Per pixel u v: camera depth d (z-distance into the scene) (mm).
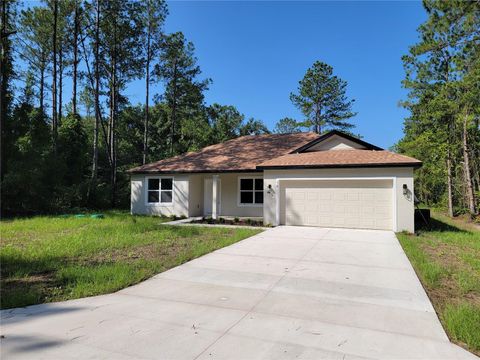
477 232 13773
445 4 19656
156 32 28578
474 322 4129
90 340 3740
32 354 3418
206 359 3340
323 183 14133
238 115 45906
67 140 23859
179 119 39375
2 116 19594
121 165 36469
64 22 25219
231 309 4723
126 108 37281
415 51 22547
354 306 4867
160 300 5105
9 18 22516
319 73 41250
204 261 7695
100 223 14234
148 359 3334
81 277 6125
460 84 20359
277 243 10047
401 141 35719
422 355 3469
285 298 5203
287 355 3430
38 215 18062
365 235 11664
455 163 23938
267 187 14820
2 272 6586
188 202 18219
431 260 7926
